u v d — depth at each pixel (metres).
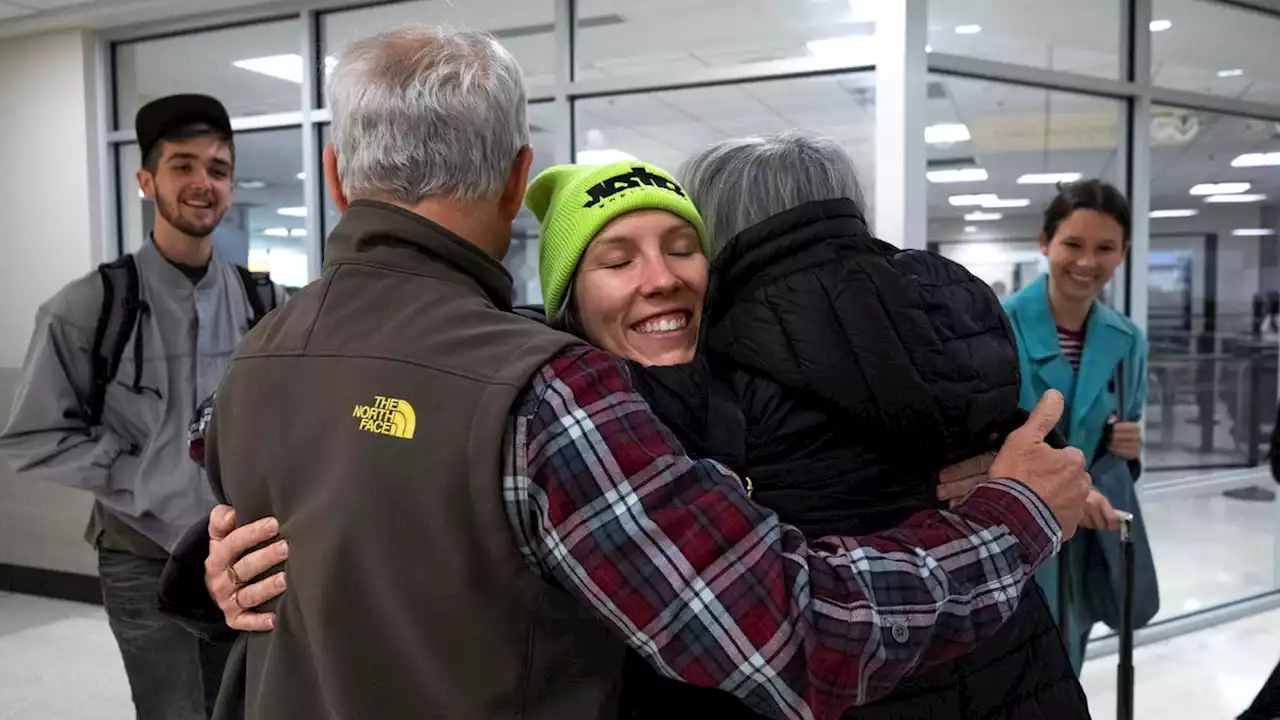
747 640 0.69
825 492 0.90
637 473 0.72
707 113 3.58
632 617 0.71
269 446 0.83
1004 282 3.84
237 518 0.88
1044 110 3.69
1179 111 4.01
